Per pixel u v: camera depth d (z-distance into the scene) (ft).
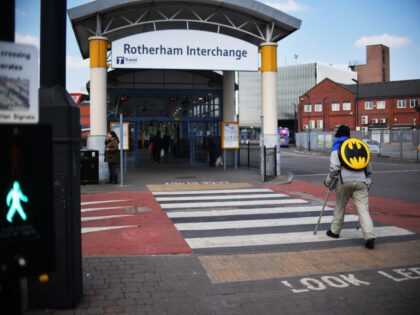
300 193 44.47
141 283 17.08
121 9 54.90
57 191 13.97
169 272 18.52
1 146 9.23
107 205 36.68
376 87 273.13
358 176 22.68
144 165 77.87
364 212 22.62
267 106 58.49
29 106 10.07
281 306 14.98
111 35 68.03
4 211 9.23
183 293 16.08
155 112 77.51
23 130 9.43
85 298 15.37
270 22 58.85
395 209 34.83
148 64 54.44
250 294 16.06
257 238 24.94
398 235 25.53
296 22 58.75
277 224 28.89
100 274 18.13
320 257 20.84
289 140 248.52
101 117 52.85
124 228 27.55
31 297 14.20
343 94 275.39
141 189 47.06
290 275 18.16
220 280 17.53
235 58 57.00
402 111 260.01
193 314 14.25
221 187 49.01
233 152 79.05
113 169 51.24
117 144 51.01
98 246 22.93
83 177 50.67
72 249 14.24
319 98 284.20
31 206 9.48
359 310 14.66
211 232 26.53
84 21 54.90
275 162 58.34
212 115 79.15
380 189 48.32
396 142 119.75
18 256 9.30
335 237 24.81
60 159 13.91
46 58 14.35
